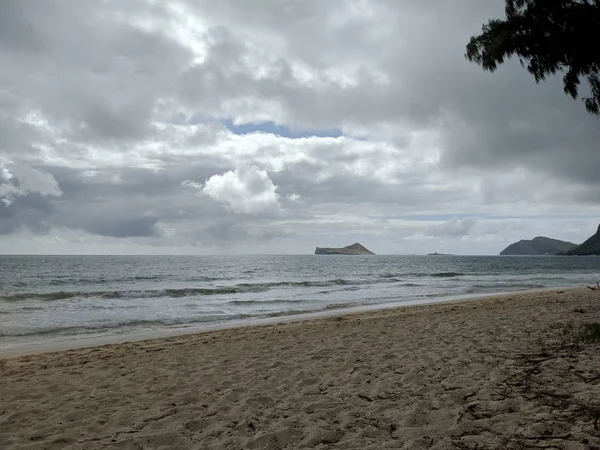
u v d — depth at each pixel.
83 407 5.11
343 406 4.63
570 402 4.16
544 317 10.70
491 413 4.07
